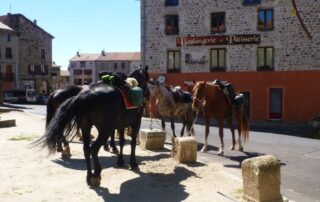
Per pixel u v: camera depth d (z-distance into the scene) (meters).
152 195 7.11
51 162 9.41
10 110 28.05
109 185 7.59
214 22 28.94
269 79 27.97
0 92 42.84
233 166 10.55
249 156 12.38
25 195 6.85
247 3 28.11
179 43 29.41
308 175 10.09
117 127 8.08
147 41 30.14
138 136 12.79
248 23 28.16
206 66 28.98
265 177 6.63
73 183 7.64
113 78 7.87
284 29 27.52
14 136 13.58
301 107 27.42
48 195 6.88
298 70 27.41
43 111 31.19
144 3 30.09
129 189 7.40
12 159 9.62
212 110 12.46
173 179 8.25
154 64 30.03
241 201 6.89
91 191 7.18
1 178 7.90
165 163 9.78
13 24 60.56
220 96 12.42
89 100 7.05
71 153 10.54
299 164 11.54
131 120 8.30
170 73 29.73
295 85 27.47
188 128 14.38
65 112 6.88
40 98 49.88
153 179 8.17
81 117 7.03
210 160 11.32
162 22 29.73
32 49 62.94
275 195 6.76
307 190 8.64
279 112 28.02
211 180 8.27
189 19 29.27
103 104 7.12
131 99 7.90
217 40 28.66
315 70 27.09
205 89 12.18
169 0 29.77
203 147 13.35
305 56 27.23
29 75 62.25
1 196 6.77
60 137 6.79
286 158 12.52
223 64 28.86
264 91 28.08
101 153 10.87
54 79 70.25
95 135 14.16
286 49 27.56
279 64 27.75
